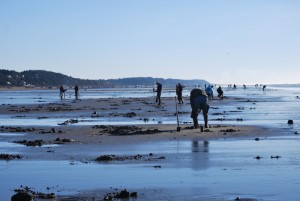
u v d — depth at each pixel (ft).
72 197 43.91
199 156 66.33
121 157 66.39
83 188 47.32
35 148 76.95
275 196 42.70
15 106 218.38
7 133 101.50
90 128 109.19
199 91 108.88
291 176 51.44
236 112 165.99
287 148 73.56
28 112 178.09
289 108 188.44
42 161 63.62
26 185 49.06
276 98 294.25
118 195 43.52
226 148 74.28
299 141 82.74
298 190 44.83
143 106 206.69
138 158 65.26
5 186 48.67
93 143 82.79
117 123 125.29
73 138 90.89
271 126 110.63
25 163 62.08
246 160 62.34
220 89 285.02
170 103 228.84
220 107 197.67
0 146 79.92
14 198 42.52
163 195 43.75
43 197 43.70
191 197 42.83
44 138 91.25
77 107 204.64
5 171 56.59
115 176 52.95
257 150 71.56
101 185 48.49
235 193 43.96
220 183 48.29
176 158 64.75
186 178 51.11
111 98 309.42
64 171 56.29
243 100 261.85
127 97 332.39
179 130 101.04
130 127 109.29
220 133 96.07
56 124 124.88
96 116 152.97
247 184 47.62
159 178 51.37
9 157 66.23
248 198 42.11
